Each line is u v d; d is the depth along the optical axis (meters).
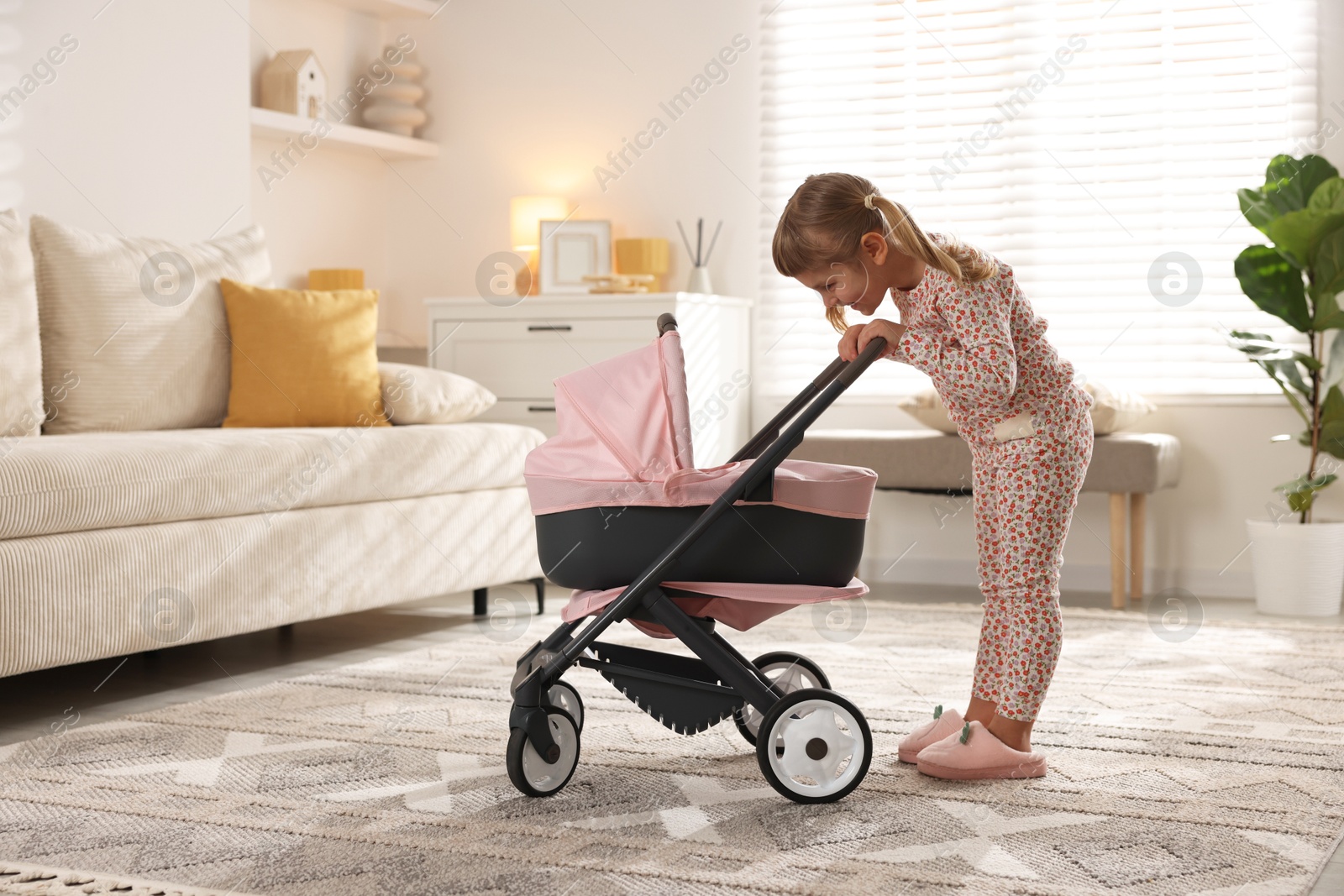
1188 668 2.62
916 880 1.37
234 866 1.42
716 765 1.85
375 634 3.13
